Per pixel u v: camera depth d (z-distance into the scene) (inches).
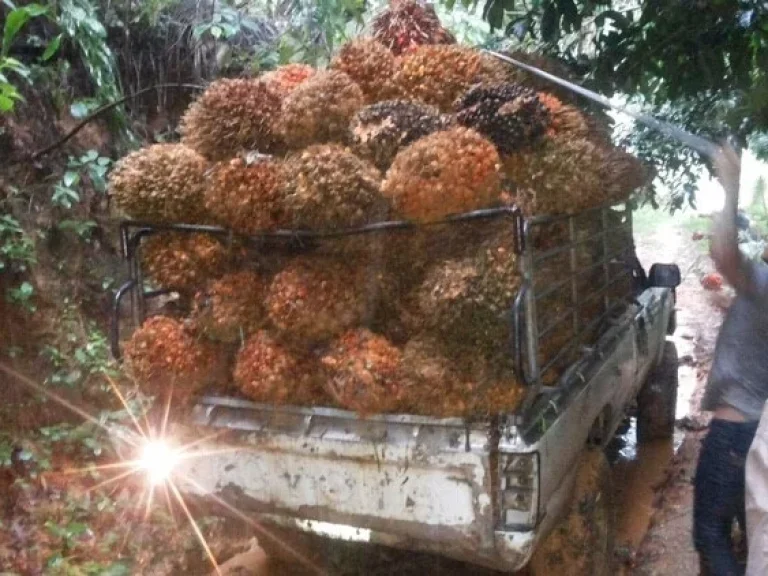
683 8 154.1
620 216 143.7
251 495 107.7
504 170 108.7
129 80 211.8
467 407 93.0
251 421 106.4
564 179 107.4
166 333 107.4
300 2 231.9
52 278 175.2
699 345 273.6
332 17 231.5
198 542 151.9
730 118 168.1
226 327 105.7
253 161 104.0
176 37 219.5
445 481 94.5
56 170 181.0
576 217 114.0
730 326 116.1
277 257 108.9
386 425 97.4
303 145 110.3
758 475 97.2
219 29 213.5
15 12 142.6
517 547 92.3
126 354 109.4
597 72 168.9
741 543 134.9
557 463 100.3
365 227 97.7
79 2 184.9
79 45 189.0
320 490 102.5
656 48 162.6
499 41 197.3
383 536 101.3
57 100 184.5
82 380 173.6
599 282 127.3
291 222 103.2
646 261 396.2
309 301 98.7
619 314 141.9
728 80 161.8
